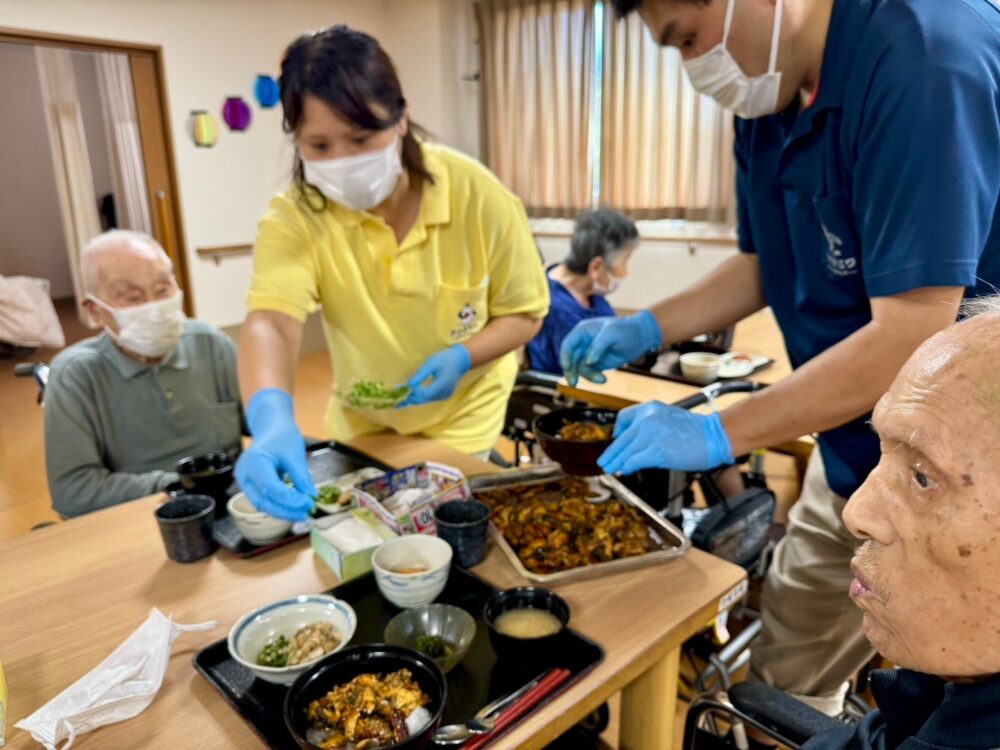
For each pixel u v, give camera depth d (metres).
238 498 1.28
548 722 0.81
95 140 5.41
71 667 0.91
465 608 1.04
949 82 0.90
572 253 2.77
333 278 1.56
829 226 1.16
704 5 1.04
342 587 1.07
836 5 1.06
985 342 0.44
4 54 6.24
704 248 4.64
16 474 3.38
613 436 1.25
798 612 1.46
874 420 0.51
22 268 6.80
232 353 1.92
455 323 1.62
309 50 1.25
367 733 0.75
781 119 1.26
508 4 5.08
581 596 1.04
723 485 2.32
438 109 5.51
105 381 1.72
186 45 4.50
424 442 1.66
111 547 1.21
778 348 2.60
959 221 0.91
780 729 0.89
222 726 0.81
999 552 0.42
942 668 0.47
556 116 5.04
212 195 4.81
